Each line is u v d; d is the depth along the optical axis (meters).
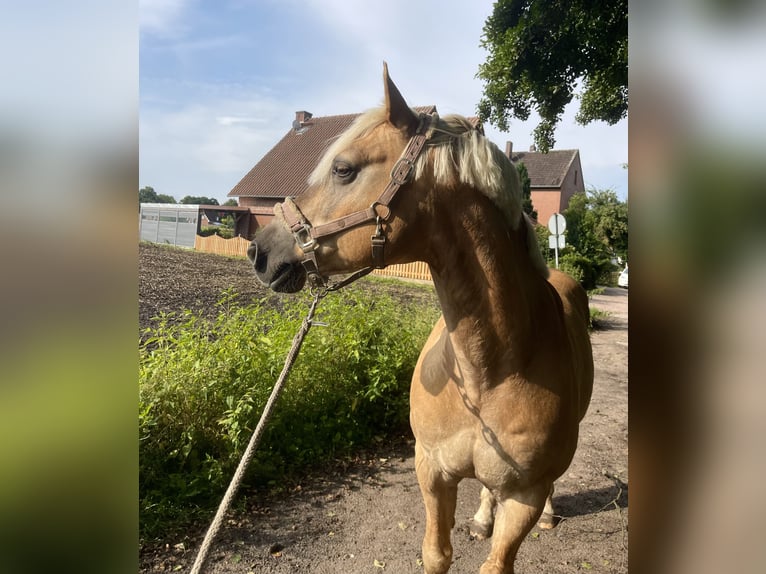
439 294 1.64
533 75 5.93
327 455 3.87
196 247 24.44
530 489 1.73
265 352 3.60
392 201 1.49
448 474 1.85
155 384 3.11
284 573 2.62
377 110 1.59
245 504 3.18
